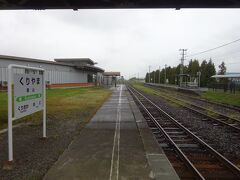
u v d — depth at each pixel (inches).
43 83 321.7
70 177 198.7
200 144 326.3
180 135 389.7
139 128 401.7
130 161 235.3
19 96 254.4
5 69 1255.5
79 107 709.3
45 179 195.6
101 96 1149.7
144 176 200.7
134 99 1057.5
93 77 2669.8
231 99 1089.4
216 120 508.4
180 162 262.8
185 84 2197.3
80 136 342.0
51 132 379.9
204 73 2615.7
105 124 438.6
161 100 1047.6
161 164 228.7
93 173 206.2
